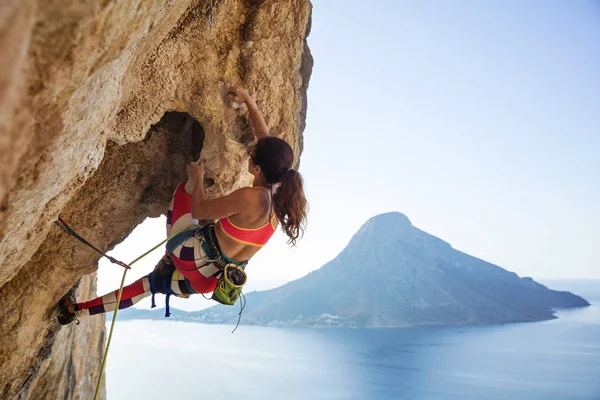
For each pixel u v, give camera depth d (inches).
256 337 5098.4
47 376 296.8
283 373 3454.7
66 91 73.7
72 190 123.3
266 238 143.7
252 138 180.5
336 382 3280.0
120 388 2810.0
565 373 3769.7
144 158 196.1
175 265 150.0
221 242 142.0
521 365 4082.2
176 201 156.3
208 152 178.2
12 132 54.6
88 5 65.6
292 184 139.6
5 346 168.1
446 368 3922.2
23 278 169.9
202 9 165.5
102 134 122.6
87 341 355.9
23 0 44.2
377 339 5255.9
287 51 182.1
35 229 119.5
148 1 84.4
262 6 173.2
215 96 169.8
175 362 3575.3
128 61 112.3
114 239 198.8
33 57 64.4
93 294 373.1
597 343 5142.7
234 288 142.1
